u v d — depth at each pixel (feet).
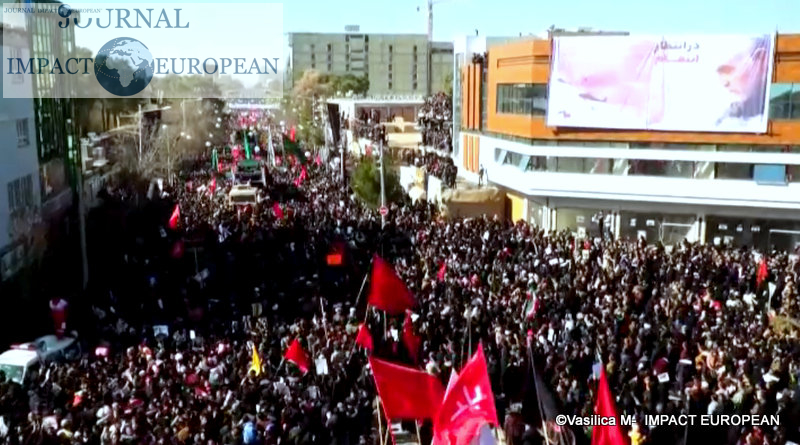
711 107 138.62
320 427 55.52
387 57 522.47
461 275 93.91
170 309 92.79
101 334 81.71
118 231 133.28
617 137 145.79
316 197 168.35
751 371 61.05
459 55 200.75
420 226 130.82
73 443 48.67
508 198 165.89
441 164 191.62
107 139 193.16
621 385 59.88
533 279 90.68
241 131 351.67
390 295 67.51
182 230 129.18
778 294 88.79
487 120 175.94
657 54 140.77
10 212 101.19
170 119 272.92
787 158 135.23
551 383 60.70
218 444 50.24
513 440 51.60
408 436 60.75
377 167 179.42
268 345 72.33
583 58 145.38
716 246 124.67
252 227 127.44
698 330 72.90
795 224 139.03
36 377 63.52
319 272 106.11
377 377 42.68
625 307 80.33
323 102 335.67
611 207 149.18
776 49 134.00
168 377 61.31
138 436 48.91
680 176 143.23
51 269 118.52
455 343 68.80
